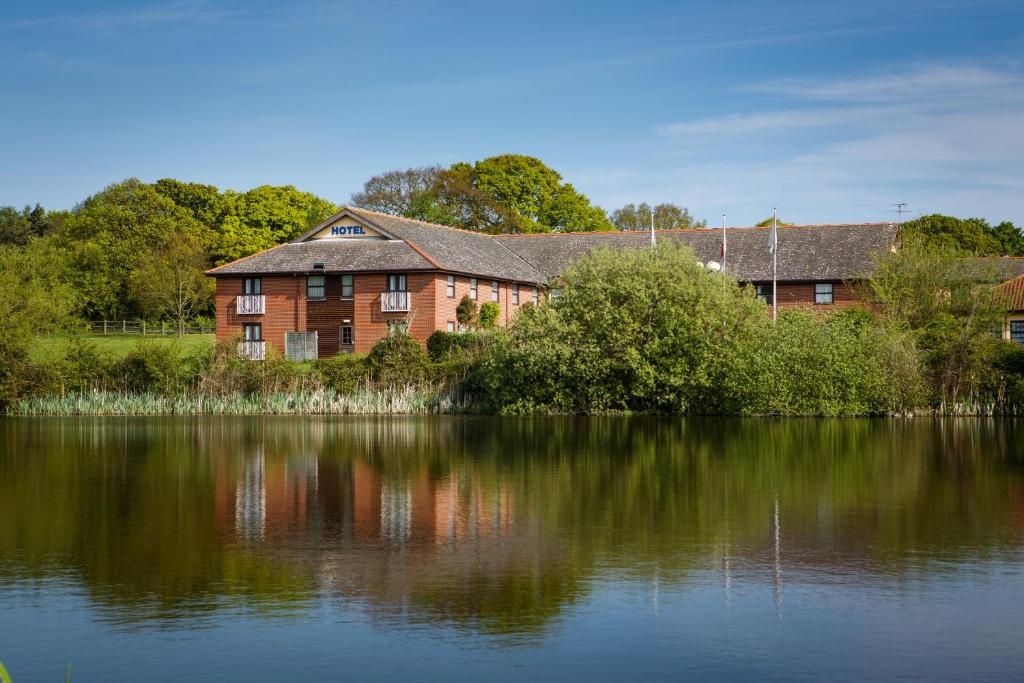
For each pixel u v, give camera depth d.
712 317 39.91
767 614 10.53
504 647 9.55
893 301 45.78
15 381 45.69
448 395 44.78
